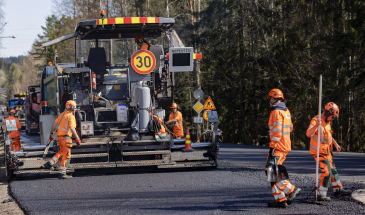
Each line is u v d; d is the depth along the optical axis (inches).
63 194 566.9
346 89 1641.2
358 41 1606.8
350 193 507.8
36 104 2005.4
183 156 768.9
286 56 2043.6
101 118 772.6
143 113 740.7
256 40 2288.4
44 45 861.8
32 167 716.7
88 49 844.6
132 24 792.9
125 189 591.5
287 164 885.2
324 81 1829.5
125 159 759.1
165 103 810.8
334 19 1724.9
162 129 756.0
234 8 2348.7
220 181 642.8
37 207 490.6
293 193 458.0
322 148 485.1
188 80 2753.4
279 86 2102.6
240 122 2581.2
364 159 1011.9
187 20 2758.4
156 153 741.3
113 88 816.3
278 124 453.1
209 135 817.5
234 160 982.4
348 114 1851.6
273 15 2137.1
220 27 2452.0
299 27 1987.0
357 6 1582.2
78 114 729.6
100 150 730.8
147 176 715.4
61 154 715.4
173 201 500.7
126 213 445.7
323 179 485.1
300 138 2250.2
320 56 1861.5
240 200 497.4
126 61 855.1
